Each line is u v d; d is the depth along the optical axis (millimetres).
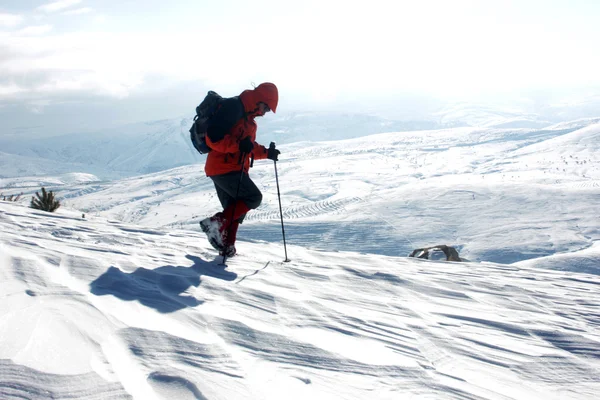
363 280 4012
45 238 4355
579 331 3121
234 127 4262
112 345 1970
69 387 1573
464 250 77750
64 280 2887
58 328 2057
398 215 96500
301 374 1977
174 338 2115
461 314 3291
